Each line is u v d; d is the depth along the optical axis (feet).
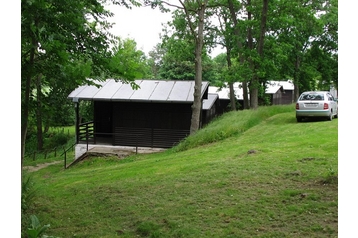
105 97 63.57
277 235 18.42
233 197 24.39
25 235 20.54
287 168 29.63
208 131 55.72
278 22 79.46
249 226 19.79
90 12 22.95
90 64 18.49
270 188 25.29
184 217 22.09
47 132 112.88
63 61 17.57
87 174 43.98
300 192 23.65
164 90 65.98
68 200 29.04
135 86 20.45
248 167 31.14
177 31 80.84
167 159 44.65
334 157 31.73
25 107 18.95
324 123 54.49
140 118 66.08
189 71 155.02
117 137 66.23
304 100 59.36
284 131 51.83
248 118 61.67
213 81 152.97
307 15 79.20
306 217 19.98
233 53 83.41
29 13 16.92
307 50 120.57
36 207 27.17
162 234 20.26
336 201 21.48
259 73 74.90
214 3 87.25
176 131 65.00
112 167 47.34
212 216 21.72
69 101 96.32
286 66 109.50
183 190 27.32
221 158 37.52
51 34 17.89
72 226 22.94
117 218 23.58
